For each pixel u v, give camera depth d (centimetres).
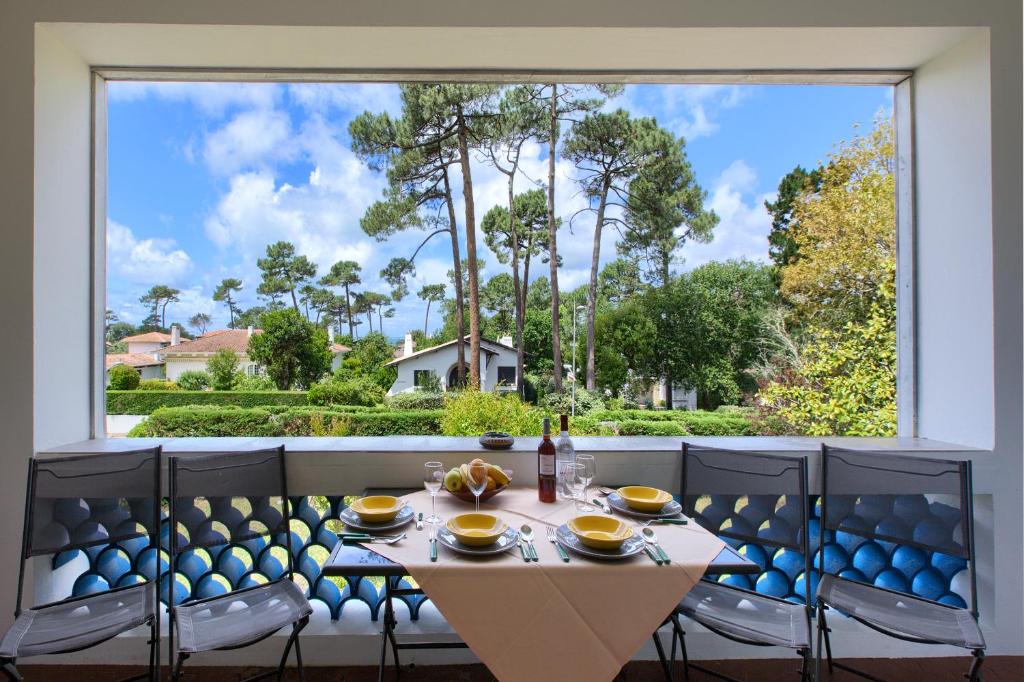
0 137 187
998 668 186
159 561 158
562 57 219
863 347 251
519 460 195
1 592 184
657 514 154
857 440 219
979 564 199
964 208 208
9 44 188
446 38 203
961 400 210
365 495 180
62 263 203
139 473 164
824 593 160
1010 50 197
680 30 198
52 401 197
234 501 180
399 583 197
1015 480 196
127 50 207
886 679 179
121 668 183
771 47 211
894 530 173
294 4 193
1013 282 197
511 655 111
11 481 186
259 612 149
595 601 115
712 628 139
